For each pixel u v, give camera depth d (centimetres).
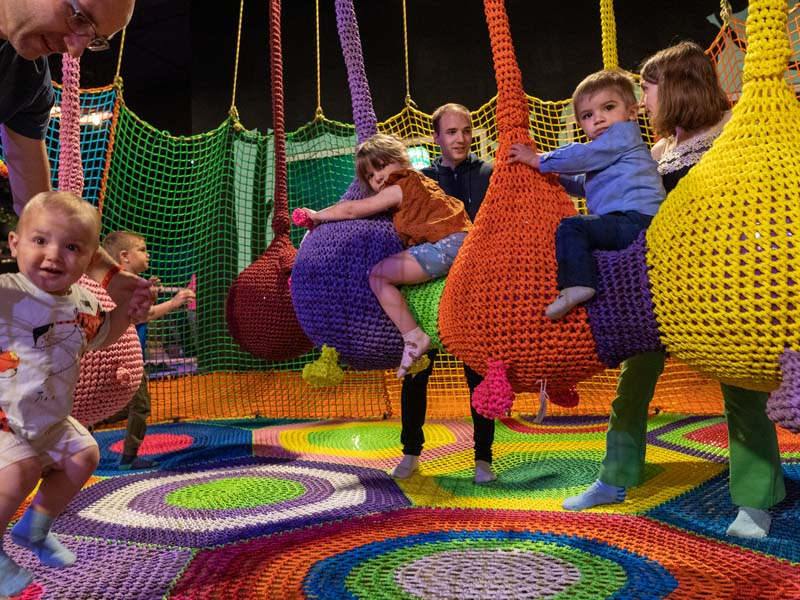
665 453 310
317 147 711
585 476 275
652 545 185
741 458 200
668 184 205
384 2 782
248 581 166
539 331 167
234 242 701
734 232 140
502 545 188
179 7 878
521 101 184
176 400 597
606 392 516
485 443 275
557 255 167
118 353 205
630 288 159
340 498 249
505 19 186
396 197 222
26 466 143
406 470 282
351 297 216
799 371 131
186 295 217
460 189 308
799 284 131
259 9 836
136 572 174
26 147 178
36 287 154
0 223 779
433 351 280
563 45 722
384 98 777
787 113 143
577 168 188
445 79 761
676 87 204
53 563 153
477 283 174
